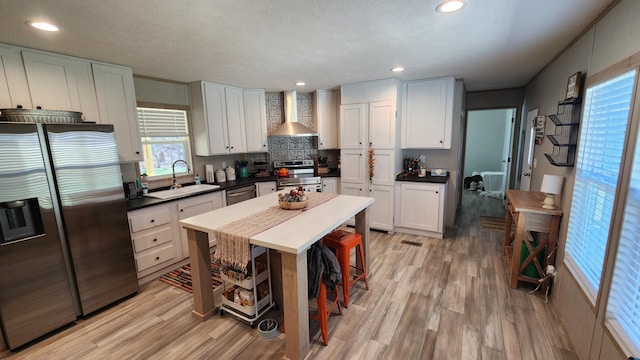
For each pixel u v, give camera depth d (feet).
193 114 12.94
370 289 8.99
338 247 7.96
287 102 15.31
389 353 6.36
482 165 25.67
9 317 6.52
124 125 9.79
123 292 8.65
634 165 4.52
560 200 8.13
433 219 13.23
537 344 6.52
